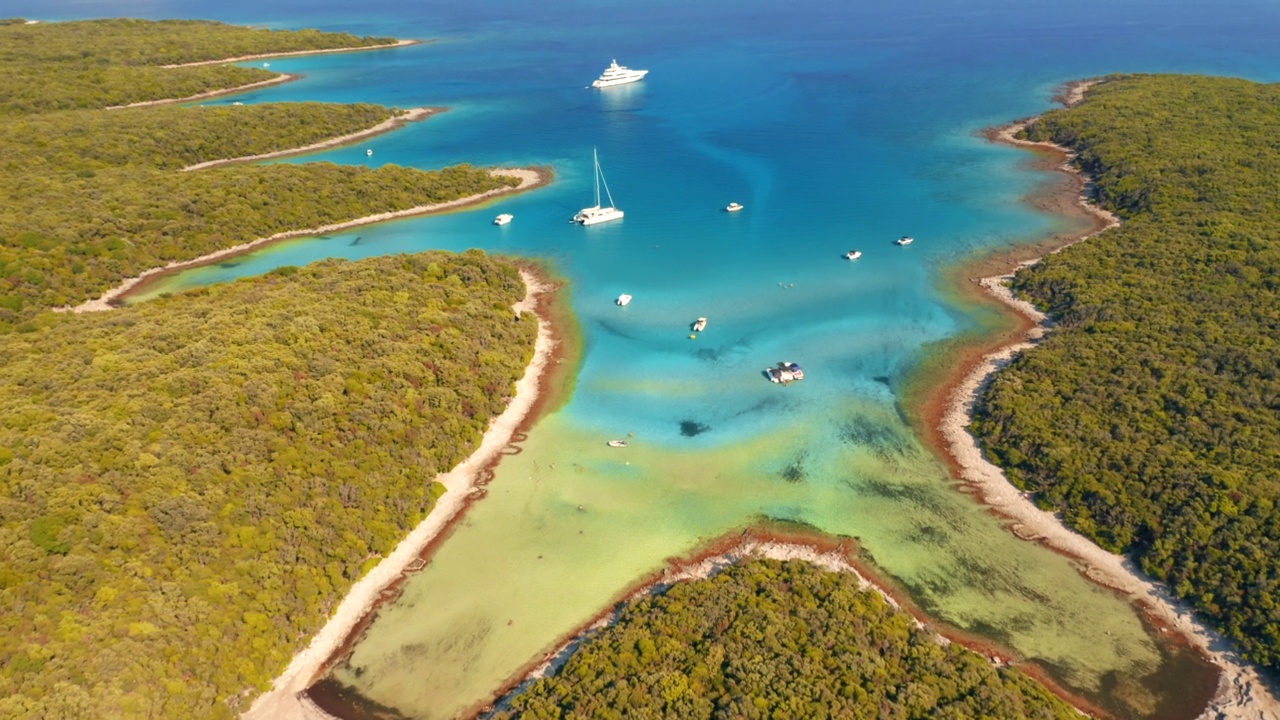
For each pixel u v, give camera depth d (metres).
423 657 73.12
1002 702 60.31
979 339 121.06
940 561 81.50
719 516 89.25
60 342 102.06
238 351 98.38
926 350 119.44
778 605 71.81
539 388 114.06
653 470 96.75
